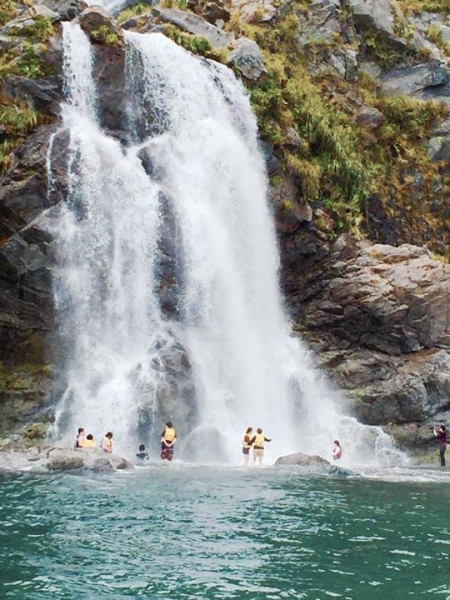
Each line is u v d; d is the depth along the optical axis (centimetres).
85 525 1384
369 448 2894
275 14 4091
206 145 3216
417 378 2983
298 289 3322
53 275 2641
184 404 2581
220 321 2984
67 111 2917
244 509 1575
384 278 3166
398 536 1389
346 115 3919
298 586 1068
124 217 2850
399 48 4362
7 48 2958
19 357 2639
